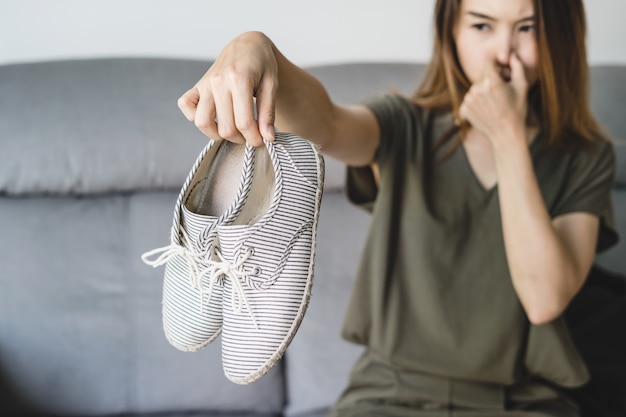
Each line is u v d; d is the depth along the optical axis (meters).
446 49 1.27
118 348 1.70
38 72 1.75
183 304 0.85
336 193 1.81
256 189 0.85
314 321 1.75
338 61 2.02
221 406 1.73
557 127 1.27
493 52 1.20
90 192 1.74
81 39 1.93
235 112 0.76
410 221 1.27
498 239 1.24
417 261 1.25
